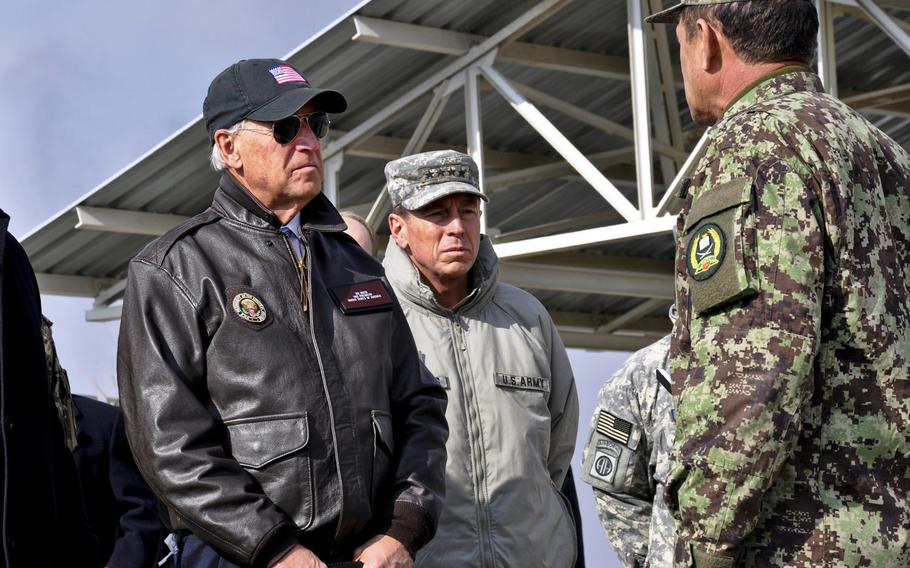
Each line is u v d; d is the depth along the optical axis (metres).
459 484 3.79
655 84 9.56
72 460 2.98
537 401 3.97
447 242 3.97
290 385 2.93
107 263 10.34
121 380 2.97
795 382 2.56
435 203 4.00
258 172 3.10
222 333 2.95
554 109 10.09
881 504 2.63
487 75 8.59
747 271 2.61
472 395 3.89
